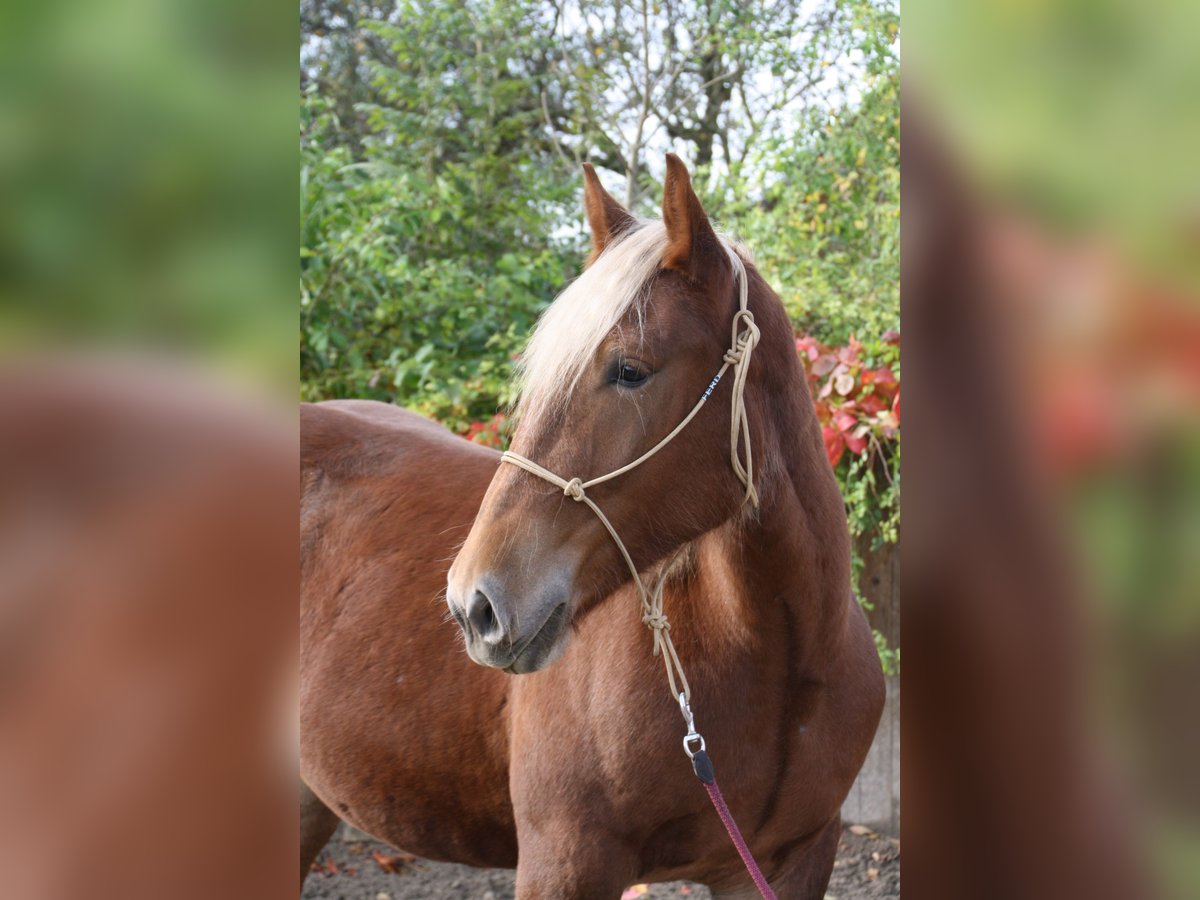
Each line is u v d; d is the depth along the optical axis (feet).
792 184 13.48
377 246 13.28
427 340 14.01
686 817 5.58
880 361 10.98
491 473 7.52
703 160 16.51
